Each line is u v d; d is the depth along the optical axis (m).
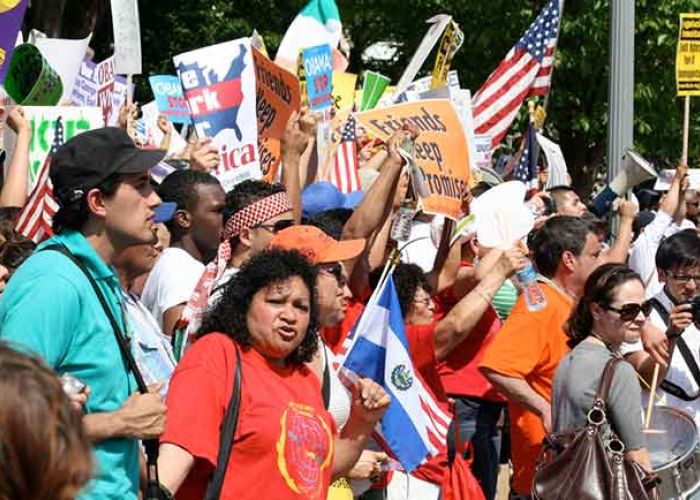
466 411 7.43
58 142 7.32
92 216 4.23
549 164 12.44
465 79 18.98
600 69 18.38
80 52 8.73
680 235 7.23
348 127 8.46
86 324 4.09
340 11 19.17
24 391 2.25
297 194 6.81
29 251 5.53
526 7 18.44
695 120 19.41
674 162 20.31
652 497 5.70
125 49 7.31
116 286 4.27
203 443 4.20
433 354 6.28
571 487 5.59
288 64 9.22
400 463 5.62
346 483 5.27
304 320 4.45
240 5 20.09
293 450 4.32
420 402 5.56
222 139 7.50
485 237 6.86
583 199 19.84
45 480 2.24
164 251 6.08
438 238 8.36
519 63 11.65
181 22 19.16
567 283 6.76
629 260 9.99
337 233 6.36
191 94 7.49
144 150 4.28
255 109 7.53
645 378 7.09
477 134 11.62
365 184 8.32
